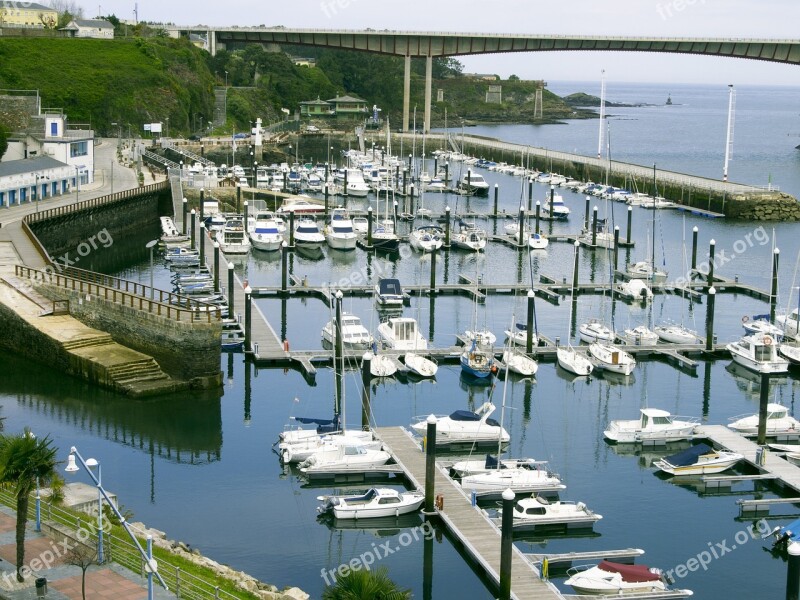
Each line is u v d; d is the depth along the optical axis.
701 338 99.69
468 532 56.50
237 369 87.81
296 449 67.50
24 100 199.00
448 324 105.06
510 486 62.47
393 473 66.12
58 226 132.75
